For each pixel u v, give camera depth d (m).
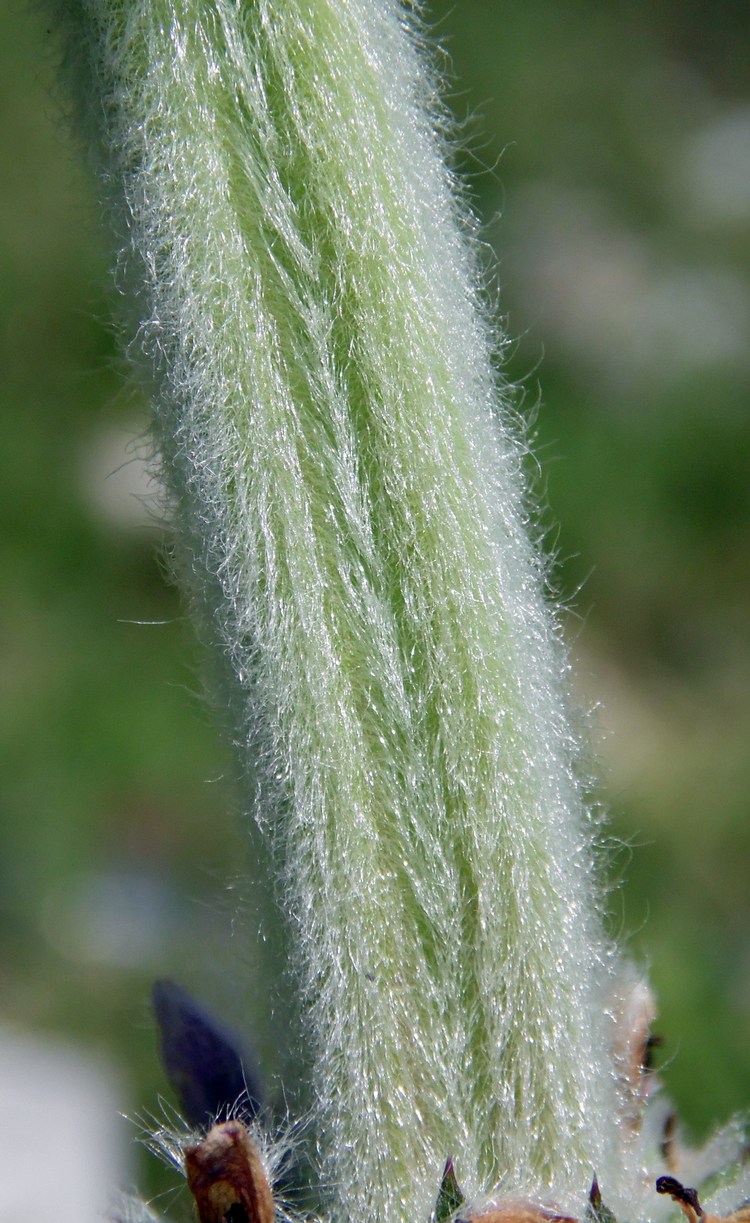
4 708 0.15
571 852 0.05
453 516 0.05
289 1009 0.05
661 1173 0.05
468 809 0.05
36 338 0.18
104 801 0.14
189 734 0.15
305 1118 0.05
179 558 0.05
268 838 0.05
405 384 0.05
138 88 0.05
